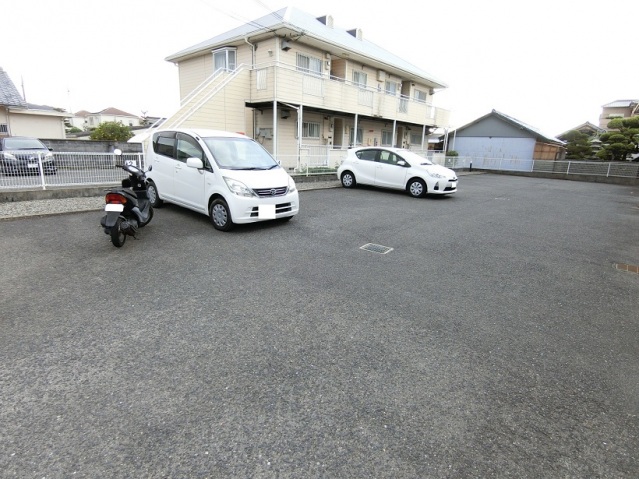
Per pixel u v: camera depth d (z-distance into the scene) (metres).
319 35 13.58
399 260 4.64
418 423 1.97
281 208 5.88
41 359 2.37
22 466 1.62
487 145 24.72
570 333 2.99
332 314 3.12
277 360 2.45
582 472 1.72
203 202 5.92
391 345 2.69
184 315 3.00
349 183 11.39
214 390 2.14
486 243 5.63
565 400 2.20
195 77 16.64
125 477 1.59
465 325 3.04
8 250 4.43
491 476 1.67
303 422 1.93
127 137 24.25
